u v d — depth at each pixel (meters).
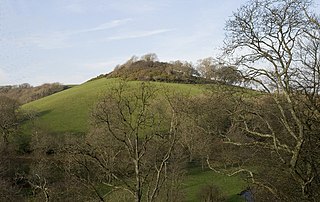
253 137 16.73
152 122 16.20
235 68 14.66
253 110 14.64
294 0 13.77
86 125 54.06
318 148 13.79
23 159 38.31
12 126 46.44
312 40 13.98
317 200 13.10
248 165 16.88
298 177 13.17
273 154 14.98
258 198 16.50
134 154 15.20
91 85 75.62
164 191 19.33
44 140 37.81
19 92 93.75
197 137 26.92
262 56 14.07
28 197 26.12
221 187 33.34
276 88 14.28
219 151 24.66
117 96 16.52
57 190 20.70
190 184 34.84
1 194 26.81
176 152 22.91
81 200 17.33
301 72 14.12
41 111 61.81
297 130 14.41
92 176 15.50
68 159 14.92
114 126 15.38
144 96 16.44
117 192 17.50
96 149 15.16
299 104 14.20
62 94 73.00
